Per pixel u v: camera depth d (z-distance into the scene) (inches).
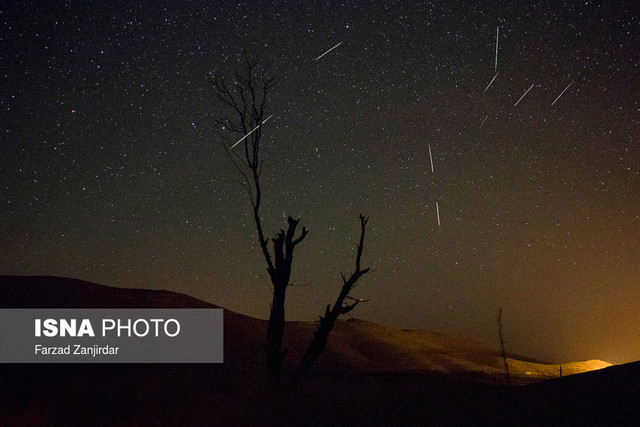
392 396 413.7
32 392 476.4
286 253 506.9
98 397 478.0
